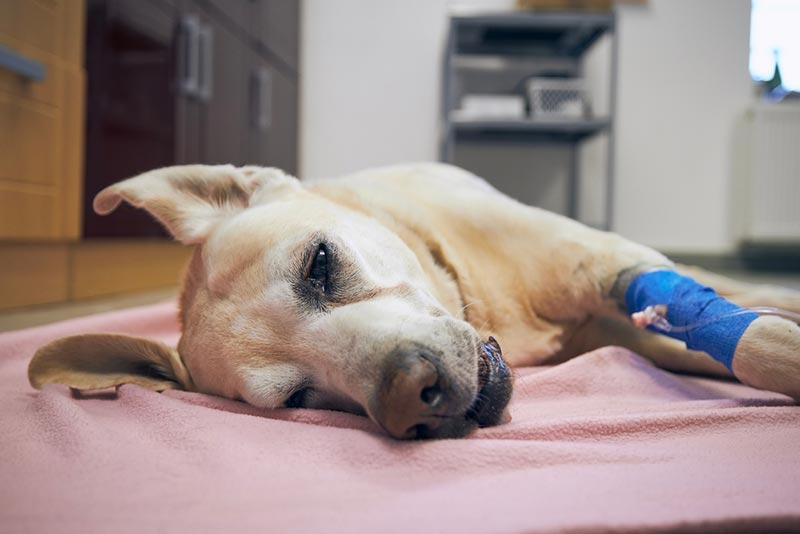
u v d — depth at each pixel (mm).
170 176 1495
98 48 2576
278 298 1153
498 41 5387
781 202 5254
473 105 4867
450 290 1438
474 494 761
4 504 776
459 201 1650
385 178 1803
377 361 977
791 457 896
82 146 2523
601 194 5523
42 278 2516
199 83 3369
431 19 5602
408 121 5699
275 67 4852
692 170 5543
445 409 928
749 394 1318
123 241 3021
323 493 789
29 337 1746
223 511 740
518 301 1560
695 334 1253
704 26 5438
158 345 1336
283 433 997
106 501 776
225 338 1191
